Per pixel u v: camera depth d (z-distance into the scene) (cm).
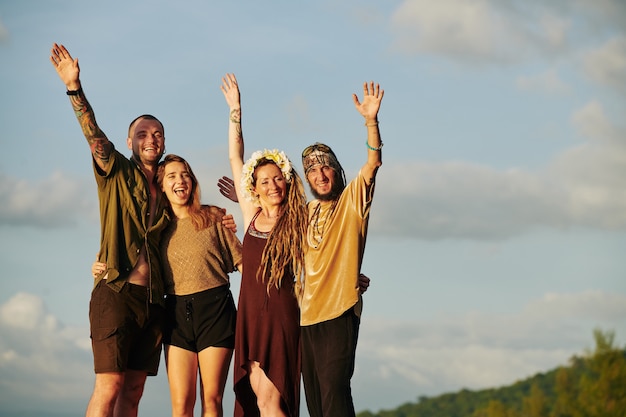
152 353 780
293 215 759
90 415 755
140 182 779
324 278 727
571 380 3947
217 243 795
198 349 783
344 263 723
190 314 780
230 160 834
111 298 763
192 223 789
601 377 3712
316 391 730
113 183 772
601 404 3694
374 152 710
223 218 800
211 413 779
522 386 5166
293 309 759
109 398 758
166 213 788
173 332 781
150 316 775
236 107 842
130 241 769
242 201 797
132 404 787
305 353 735
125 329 762
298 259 751
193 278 780
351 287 720
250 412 781
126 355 765
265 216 780
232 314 791
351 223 724
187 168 791
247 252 770
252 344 758
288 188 770
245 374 761
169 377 782
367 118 711
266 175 767
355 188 722
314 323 728
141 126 800
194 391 784
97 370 761
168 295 788
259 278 762
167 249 786
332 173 745
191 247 784
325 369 718
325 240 731
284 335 755
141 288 770
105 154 763
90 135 761
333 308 722
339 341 721
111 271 761
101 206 776
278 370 751
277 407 759
